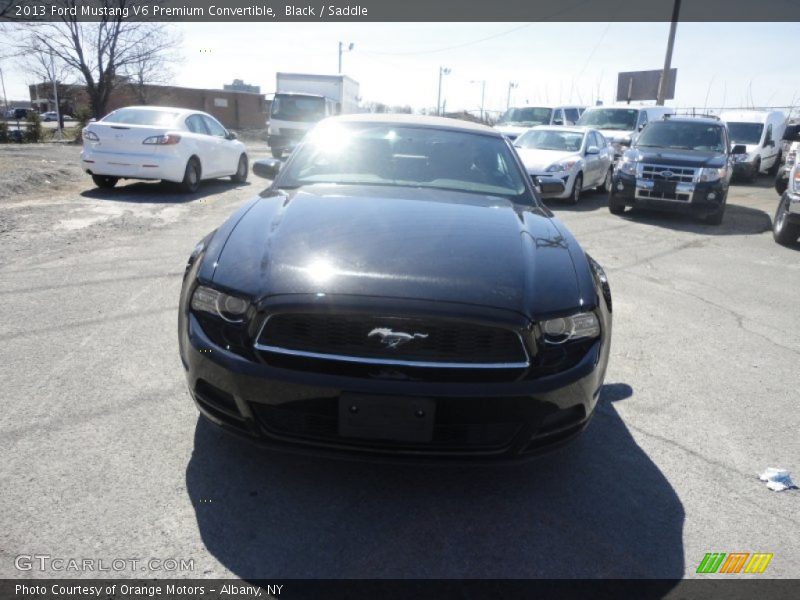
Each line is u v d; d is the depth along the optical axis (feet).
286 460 9.13
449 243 8.91
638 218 36.14
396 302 7.46
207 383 7.96
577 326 8.05
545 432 7.93
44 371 11.46
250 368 7.52
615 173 36.50
